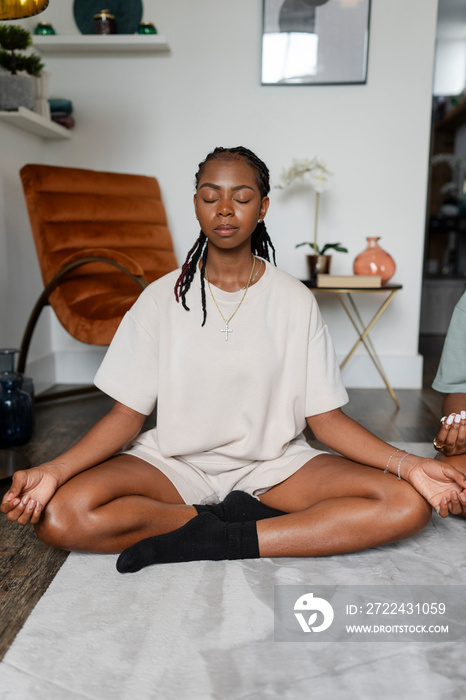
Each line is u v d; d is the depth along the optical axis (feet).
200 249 4.18
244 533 4.01
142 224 9.62
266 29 9.91
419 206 10.27
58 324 10.68
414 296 10.46
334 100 10.09
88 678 2.91
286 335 4.22
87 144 10.34
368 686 2.85
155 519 4.06
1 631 3.35
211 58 10.05
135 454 4.41
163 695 2.79
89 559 4.11
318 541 3.98
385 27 9.90
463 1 15.19
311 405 4.30
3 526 4.82
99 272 8.66
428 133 10.10
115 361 4.26
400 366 10.53
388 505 3.92
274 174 10.30
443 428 4.30
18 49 8.34
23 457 6.45
